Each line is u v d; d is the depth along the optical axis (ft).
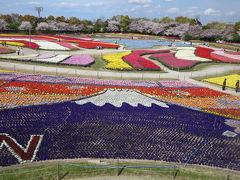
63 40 373.20
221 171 68.80
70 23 611.06
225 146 81.35
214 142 83.51
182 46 404.36
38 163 67.82
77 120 94.48
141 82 158.71
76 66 199.11
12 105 103.19
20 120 90.79
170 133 88.43
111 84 148.25
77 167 67.10
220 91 148.87
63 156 71.05
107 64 205.26
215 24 634.43
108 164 69.31
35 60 199.41
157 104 117.80
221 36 508.94
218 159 73.82
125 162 70.74
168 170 68.08
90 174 65.21
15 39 337.93
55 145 76.23
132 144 79.66
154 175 66.18
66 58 218.79
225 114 108.99
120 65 202.49
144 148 77.66
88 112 102.73
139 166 68.90
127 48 349.82
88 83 147.33
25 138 78.74
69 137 81.61
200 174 67.10
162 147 78.84
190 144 81.35
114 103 115.34
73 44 343.46
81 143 78.43
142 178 64.95
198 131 91.04
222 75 196.65
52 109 103.14
